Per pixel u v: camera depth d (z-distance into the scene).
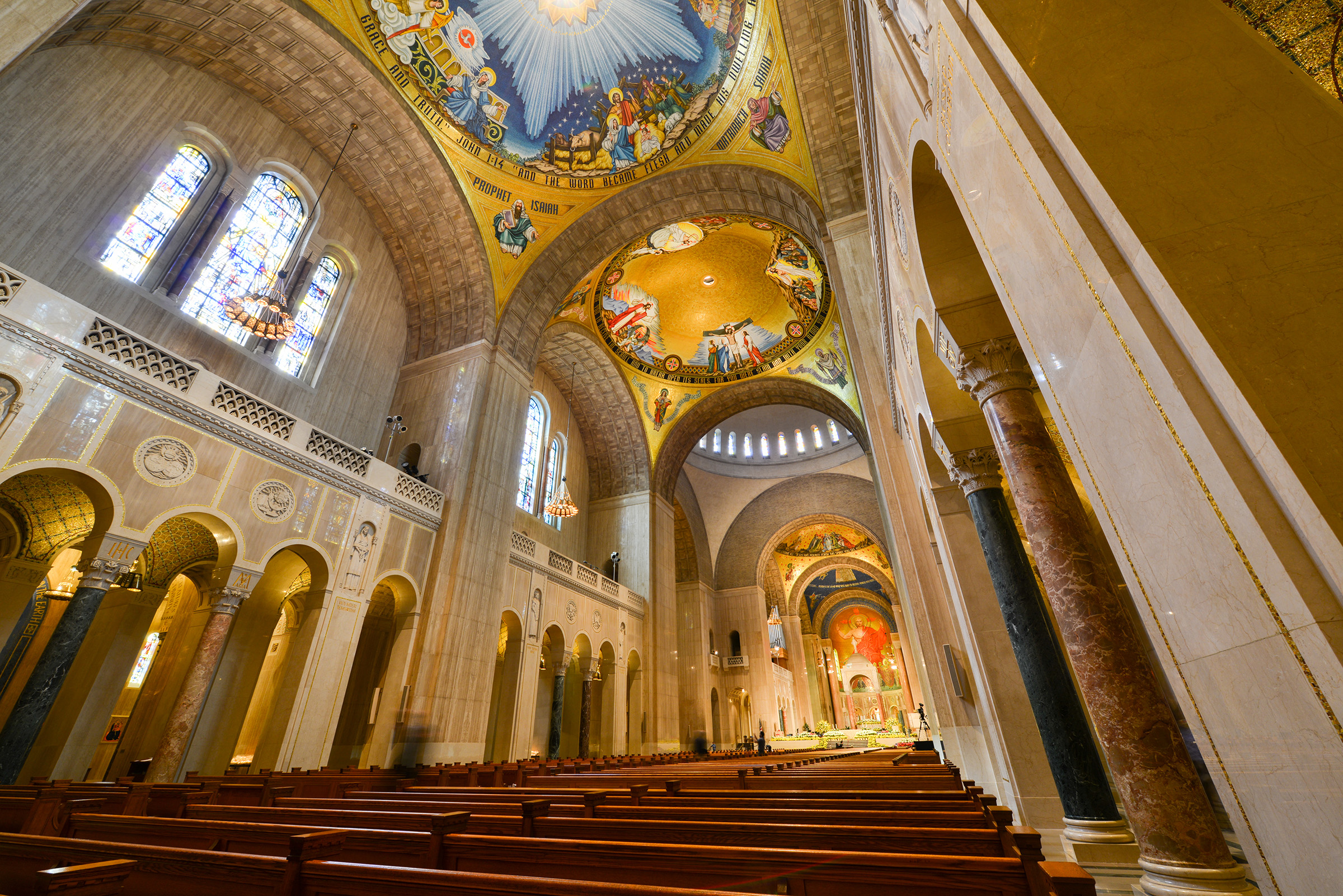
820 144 11.38
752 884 2.01
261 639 10.72
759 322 19.70
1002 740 5.73
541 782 6.96
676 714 20.39
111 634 9.57
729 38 12.19
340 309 13.23
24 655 9.55
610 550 21.67
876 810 3.53
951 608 8.69
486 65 12.86
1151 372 1.71
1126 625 3.46
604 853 2.19
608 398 21.59
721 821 3.08
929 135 3.43
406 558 11.43
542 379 20.48
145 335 9.51
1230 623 1.59
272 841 2.76
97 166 9.30
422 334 14.94
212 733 9.83
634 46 13.20
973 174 2.70
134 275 9.64
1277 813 1.50
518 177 14.25
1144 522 1.89
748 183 13.52
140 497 7.54
